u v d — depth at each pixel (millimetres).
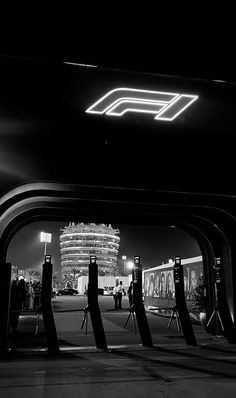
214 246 12398
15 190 9250
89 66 9367
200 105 9922
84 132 9359
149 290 26297
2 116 9070
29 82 9180
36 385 6277
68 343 10953
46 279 10305
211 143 9984
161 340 11570
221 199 10625
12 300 12242
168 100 9602
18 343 10953
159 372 7195
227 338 11039
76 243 122750
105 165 9438
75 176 9258
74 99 9312
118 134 9500
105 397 5641
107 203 11273
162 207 11453
